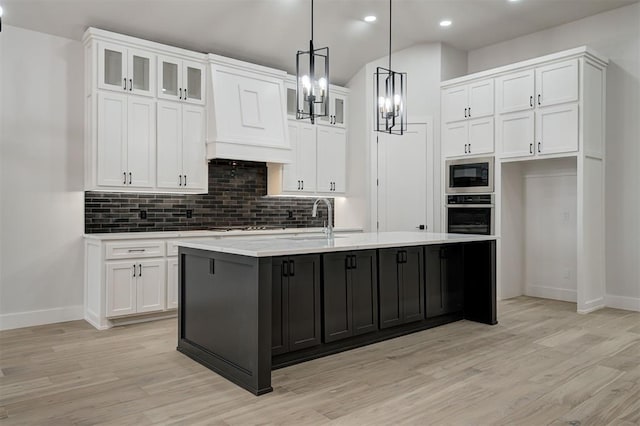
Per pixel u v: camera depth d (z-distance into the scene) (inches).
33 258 184.7
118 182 190.2
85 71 193.9
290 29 225.1
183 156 208.2
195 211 228.2
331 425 97.2
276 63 248.1
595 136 209.6
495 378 124.3
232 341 124.0
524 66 218.4
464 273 194.1
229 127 214.7
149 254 188.2
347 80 280.5
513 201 240.4
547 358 141.3
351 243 147.6
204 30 209.9
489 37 248.2
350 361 138.3
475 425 97.3
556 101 208.1
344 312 145.7
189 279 145.6
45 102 186.7
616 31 214.7
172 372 130.0
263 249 121.5
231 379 123.0
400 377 125.1
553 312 206.2
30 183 183.9
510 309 212.8
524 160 219.3
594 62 207.5
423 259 174.2
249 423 98.1
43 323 186.5
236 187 243.8
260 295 114.5
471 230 240.2
